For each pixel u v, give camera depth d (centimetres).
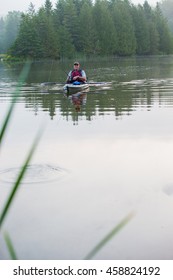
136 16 8488
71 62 5631
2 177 661
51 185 630
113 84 2238
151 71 3247
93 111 1340
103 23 7562
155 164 725
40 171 689
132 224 507
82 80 2075
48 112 1354
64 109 1410
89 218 523
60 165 726
